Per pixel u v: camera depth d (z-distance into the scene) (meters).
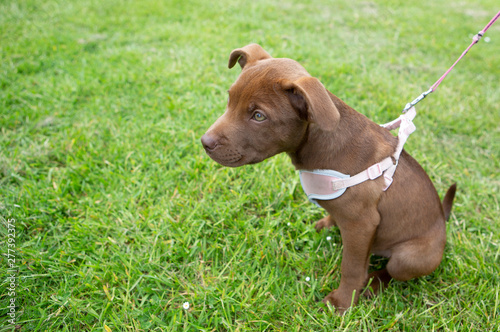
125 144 0.94
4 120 0.98
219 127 0.61
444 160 0.97
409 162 0.68
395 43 1.66
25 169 0.87
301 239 0.79
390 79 1.30
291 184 0.88
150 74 1.23
